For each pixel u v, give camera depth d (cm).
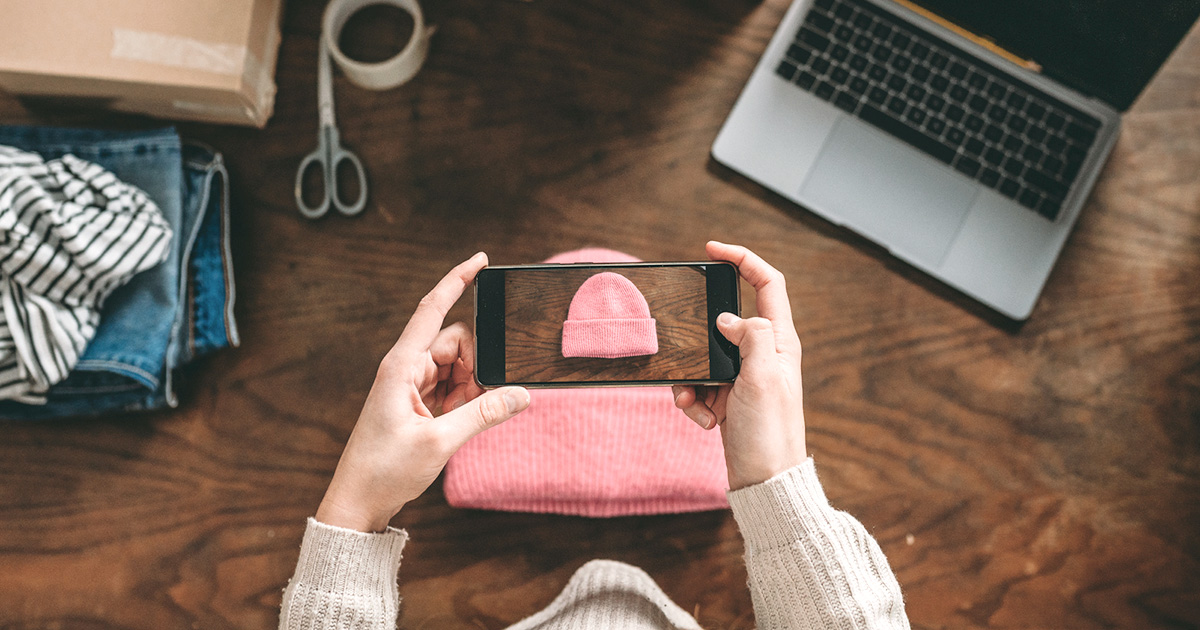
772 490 50
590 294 56
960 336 80
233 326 77
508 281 56
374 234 82
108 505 78
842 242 81
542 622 60
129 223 70
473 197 83
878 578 49
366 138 83
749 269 58
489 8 84
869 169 78
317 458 79
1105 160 80
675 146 83
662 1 84
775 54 79
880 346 80
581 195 83
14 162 68
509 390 52
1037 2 68
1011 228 76
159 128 81
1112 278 80
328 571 48
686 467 71
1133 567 76
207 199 78
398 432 50
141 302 73
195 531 78
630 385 55
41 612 77
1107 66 70
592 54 84
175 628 77
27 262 66
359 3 83
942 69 76
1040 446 79
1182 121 80
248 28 74
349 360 81
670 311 56
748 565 52
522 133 84
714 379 55
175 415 79
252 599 77
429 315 53
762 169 79
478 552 78
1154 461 78
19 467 78
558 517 79
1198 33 80
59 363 68
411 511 79
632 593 60
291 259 82
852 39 77
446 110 83
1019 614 77
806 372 80
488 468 71
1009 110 75
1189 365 78
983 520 78
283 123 82
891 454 79
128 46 72
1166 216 80
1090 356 79
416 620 77
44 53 71
